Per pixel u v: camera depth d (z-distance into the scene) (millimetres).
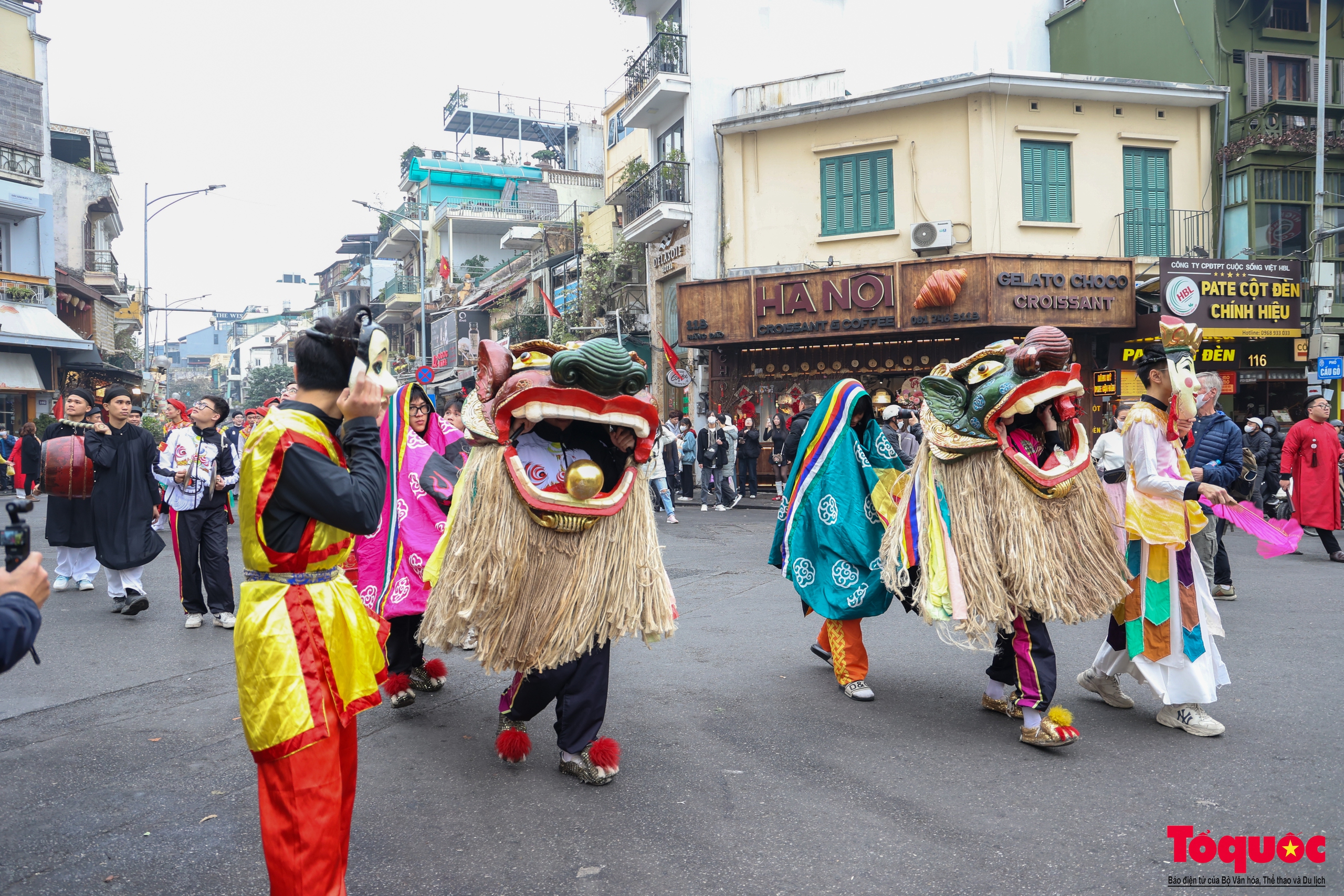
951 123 16922
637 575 3631
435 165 38875
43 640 6285
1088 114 16984
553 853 3041
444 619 3586
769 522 13422
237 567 9656
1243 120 17031
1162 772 3703
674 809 3398
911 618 6676
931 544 4219
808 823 3266
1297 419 16219
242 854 3031
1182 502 4121
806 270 16922
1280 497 10586
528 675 3684
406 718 4570
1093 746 4016
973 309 15617
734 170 18516
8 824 3262
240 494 2338
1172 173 17281
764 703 4699
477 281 35188
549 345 3764
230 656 5848
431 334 36344
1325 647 5633
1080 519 4102
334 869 2299
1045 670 3996
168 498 6742
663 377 20703
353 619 2455
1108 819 3262
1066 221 16938
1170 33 17875
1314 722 4273
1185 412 4043
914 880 2836
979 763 3838
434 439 5328
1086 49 19656
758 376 17891
